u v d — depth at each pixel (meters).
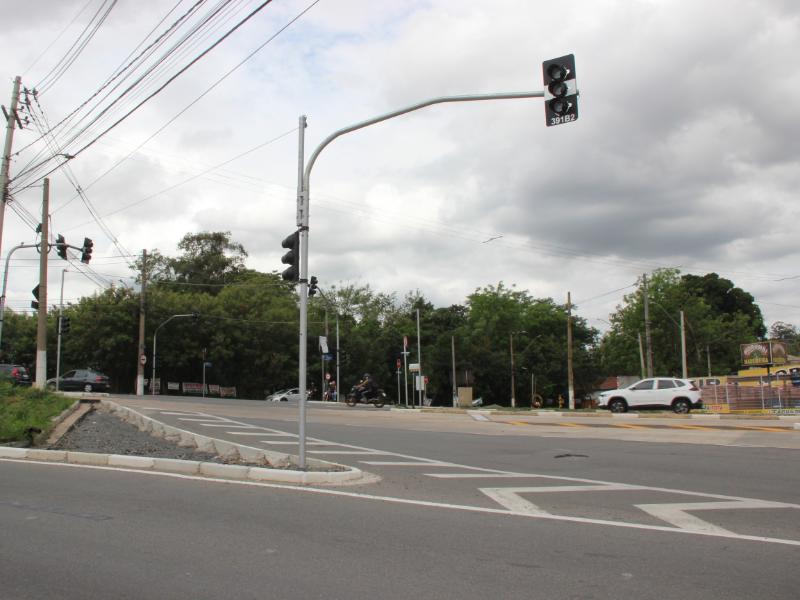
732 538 7.27
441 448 16.92
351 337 76.81
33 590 5.34
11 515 8.10
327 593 5.28
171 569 5.90
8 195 25.39
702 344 73.19
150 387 61.84
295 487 10.44
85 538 6.98
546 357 84.62
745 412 32.69
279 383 70.06
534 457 15.12
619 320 77.12
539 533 7.45
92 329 56.97
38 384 25.88
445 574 5.82
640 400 32.47
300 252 12.00
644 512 8.75
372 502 9.27
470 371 67.50
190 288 74.19
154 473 11.75
